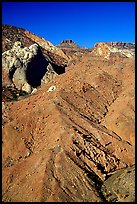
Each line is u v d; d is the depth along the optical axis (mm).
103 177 44562
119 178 43844
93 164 45469
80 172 42969
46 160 43500
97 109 59906
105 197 40688
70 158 44375
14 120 54188
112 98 64062
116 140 51125
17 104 60375
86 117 56156
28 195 40031
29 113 54594
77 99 59844
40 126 52438
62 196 39281
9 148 49844
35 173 42375
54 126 50500
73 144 46750
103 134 51812
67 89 62406
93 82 66375
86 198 39969
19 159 48219
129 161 48500
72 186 40938
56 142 47062
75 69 73062
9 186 43156
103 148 49500
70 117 53406
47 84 74812
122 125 53625
